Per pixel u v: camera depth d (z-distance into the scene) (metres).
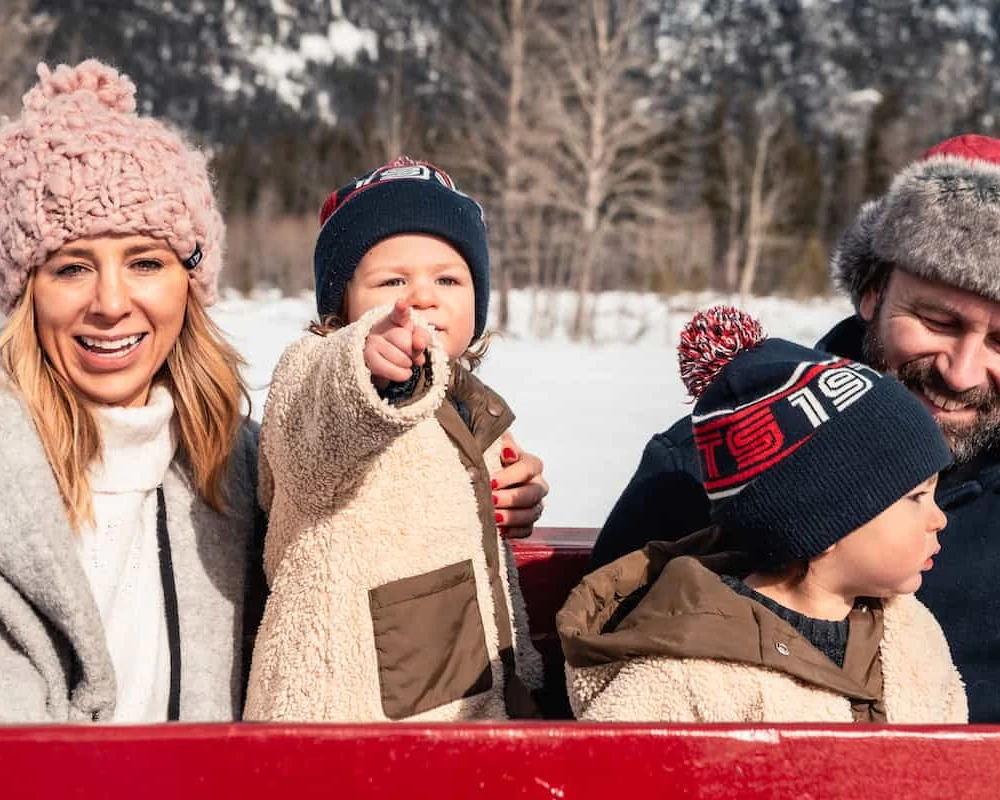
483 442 2.08
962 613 2.20
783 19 111.00
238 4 127.62
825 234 45.31
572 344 19.91
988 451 2.29
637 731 1.48
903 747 1.51
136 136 1.91
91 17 92.19
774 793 1.49
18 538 1.82
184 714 1.96
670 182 36.91
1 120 1.97
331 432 1.68
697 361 2.03
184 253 1.95
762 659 1.67
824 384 1.81
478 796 1.46
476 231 2.21
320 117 82.44
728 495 1.86
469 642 1.88
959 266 2.13
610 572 1.93
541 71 25.66
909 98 62.00
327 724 1.46
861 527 1.77
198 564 2.06
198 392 2.06
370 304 2.13
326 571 1.83
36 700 1.83
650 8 27.94
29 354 1.91
